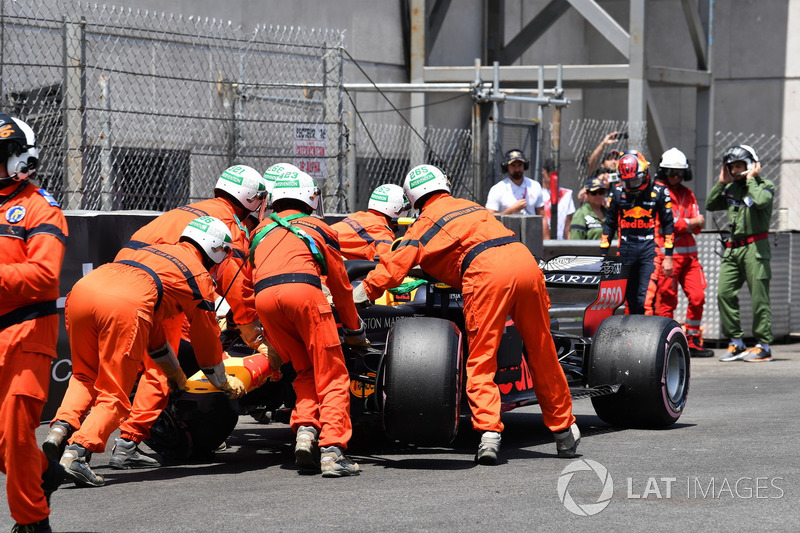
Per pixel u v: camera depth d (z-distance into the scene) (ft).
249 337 62.39
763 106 196.03
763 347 116.47
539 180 137.90
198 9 122.52
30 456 41.70
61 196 94.38
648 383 69.92
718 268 128.98
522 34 172.96
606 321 73.05
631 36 155.43
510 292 58.23
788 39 193.88
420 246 59.77
